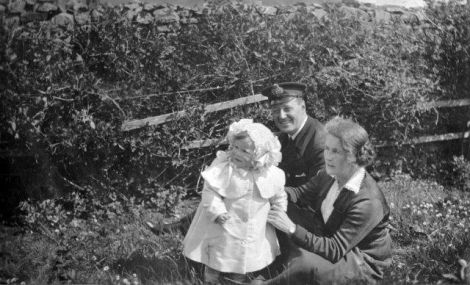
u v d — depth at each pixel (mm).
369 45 4180
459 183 4090
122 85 3951
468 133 4195
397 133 4129
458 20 4250
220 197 2896
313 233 2977
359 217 2773
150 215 3840
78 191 3914
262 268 2912
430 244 3232
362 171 2875
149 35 4023
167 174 4070
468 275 2941
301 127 3330
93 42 3951
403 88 4113
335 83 4062
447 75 4203
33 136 3789
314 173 3256
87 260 3180
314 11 4195
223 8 4117
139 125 3961
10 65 3758
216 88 4062
